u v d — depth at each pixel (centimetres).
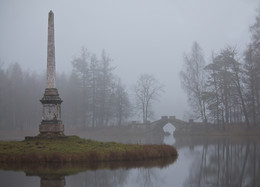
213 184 1539
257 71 5356
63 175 1778
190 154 2947
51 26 3033
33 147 2523
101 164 2195
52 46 3028
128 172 1903
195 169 2033
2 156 2281
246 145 3716
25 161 2245
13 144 2669
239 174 1808
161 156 2648
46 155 2277
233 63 5994
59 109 3014
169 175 1822
